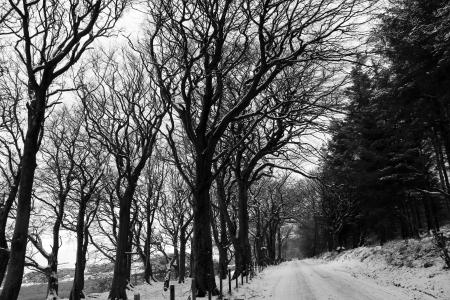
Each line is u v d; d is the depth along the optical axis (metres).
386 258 25.20
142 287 34.06
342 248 50.47
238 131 26.00
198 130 18.33
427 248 20.83
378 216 34.31
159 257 54.66
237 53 21.00
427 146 29.66
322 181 26.50
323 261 53.38
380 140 30.95
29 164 10.19
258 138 29.41
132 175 21.84
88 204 32.56
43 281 31.83
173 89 18.83
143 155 22.05
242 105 17.47
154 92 22.94
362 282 19.09
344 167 33.12
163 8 17.89
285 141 24.94
